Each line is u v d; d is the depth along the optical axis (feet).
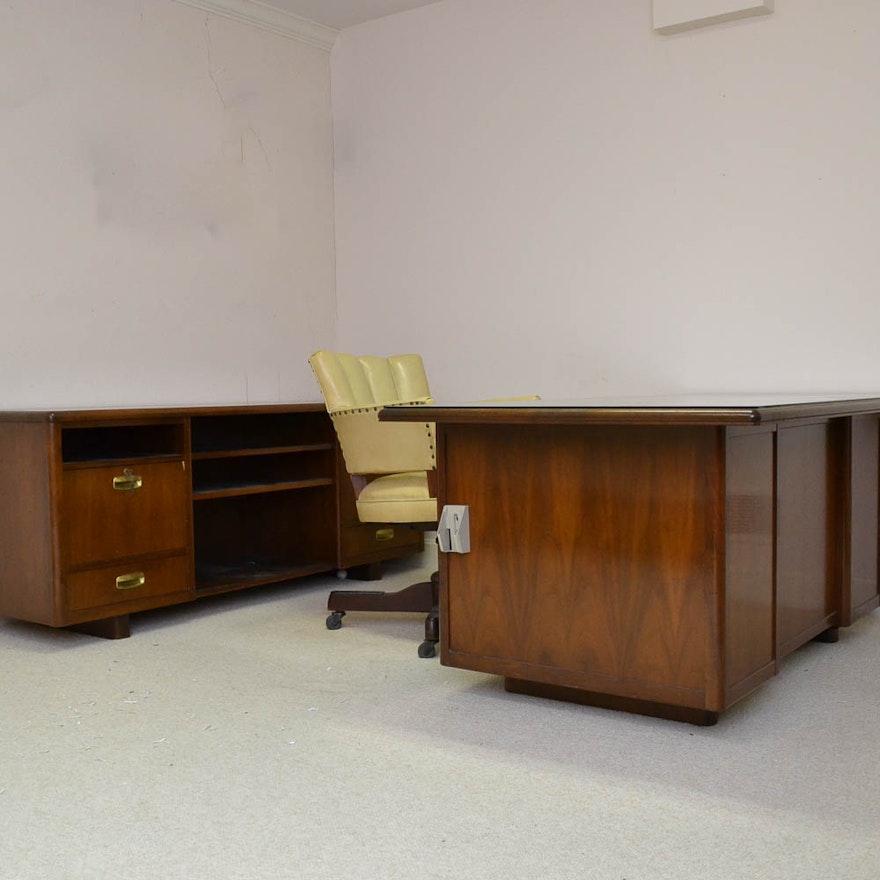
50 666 10.63
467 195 16.28
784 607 9.34
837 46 12.87
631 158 14.60
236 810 6.91
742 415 7.34
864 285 12.85
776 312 13.52
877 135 12.66
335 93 17.65
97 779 7.50
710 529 7.92
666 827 6.55
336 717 8.83
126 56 14.46
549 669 8.81
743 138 13.64
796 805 6.85
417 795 7.12
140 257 14.71
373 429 10.91
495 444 8.99
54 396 13.67
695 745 8.00
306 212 17.33
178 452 12.52
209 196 15.70
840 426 10.57
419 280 16.90
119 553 11.84
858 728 8.34
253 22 16.26
